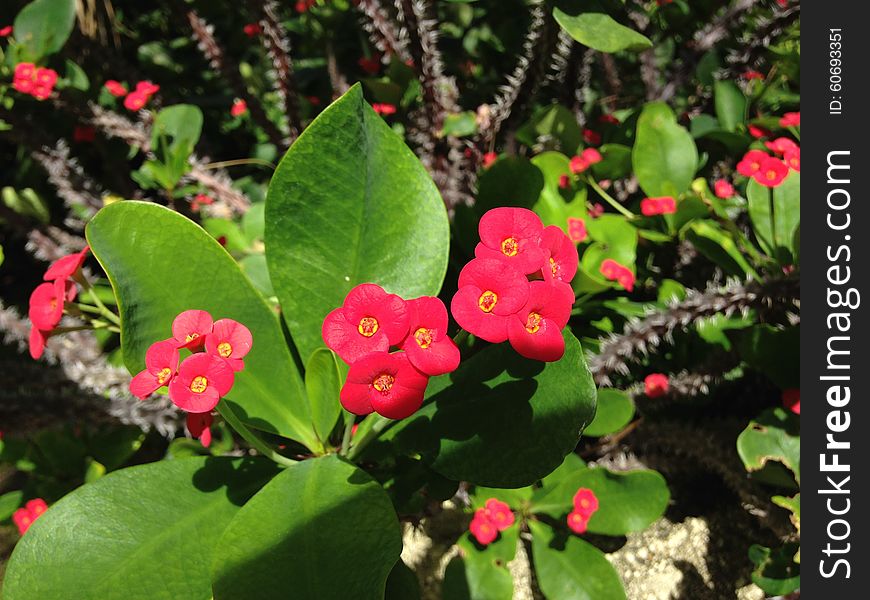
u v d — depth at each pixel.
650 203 0.26
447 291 0.23
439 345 0.12
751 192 0.25
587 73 0.31
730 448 0.25
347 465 0.15
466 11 0.38
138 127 0.32
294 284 0.17
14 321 0.26
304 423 0.17
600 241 0.26
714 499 0.27
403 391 0.12
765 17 0.33
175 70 0.40
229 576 0.13
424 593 0.25
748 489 0.24
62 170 0.30
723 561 0.26
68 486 0.26
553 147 0.29
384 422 0.16
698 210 0.26
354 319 0.12
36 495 0.26
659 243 0.28
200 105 0.40
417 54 0.28
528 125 0.29
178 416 0.24
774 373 0.23
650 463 0.27
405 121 0.32
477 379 0.16
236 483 0.16
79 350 0.26
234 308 0.17
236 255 0.27
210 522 0.15
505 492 0.24
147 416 0.24
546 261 0.13
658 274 0.29
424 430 0.16
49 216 0.34
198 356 0.13
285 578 0.13
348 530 0.14
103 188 0.37
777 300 0.23
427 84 0.29
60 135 0.35
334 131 0.16
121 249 0.15
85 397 0.24
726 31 0.30
